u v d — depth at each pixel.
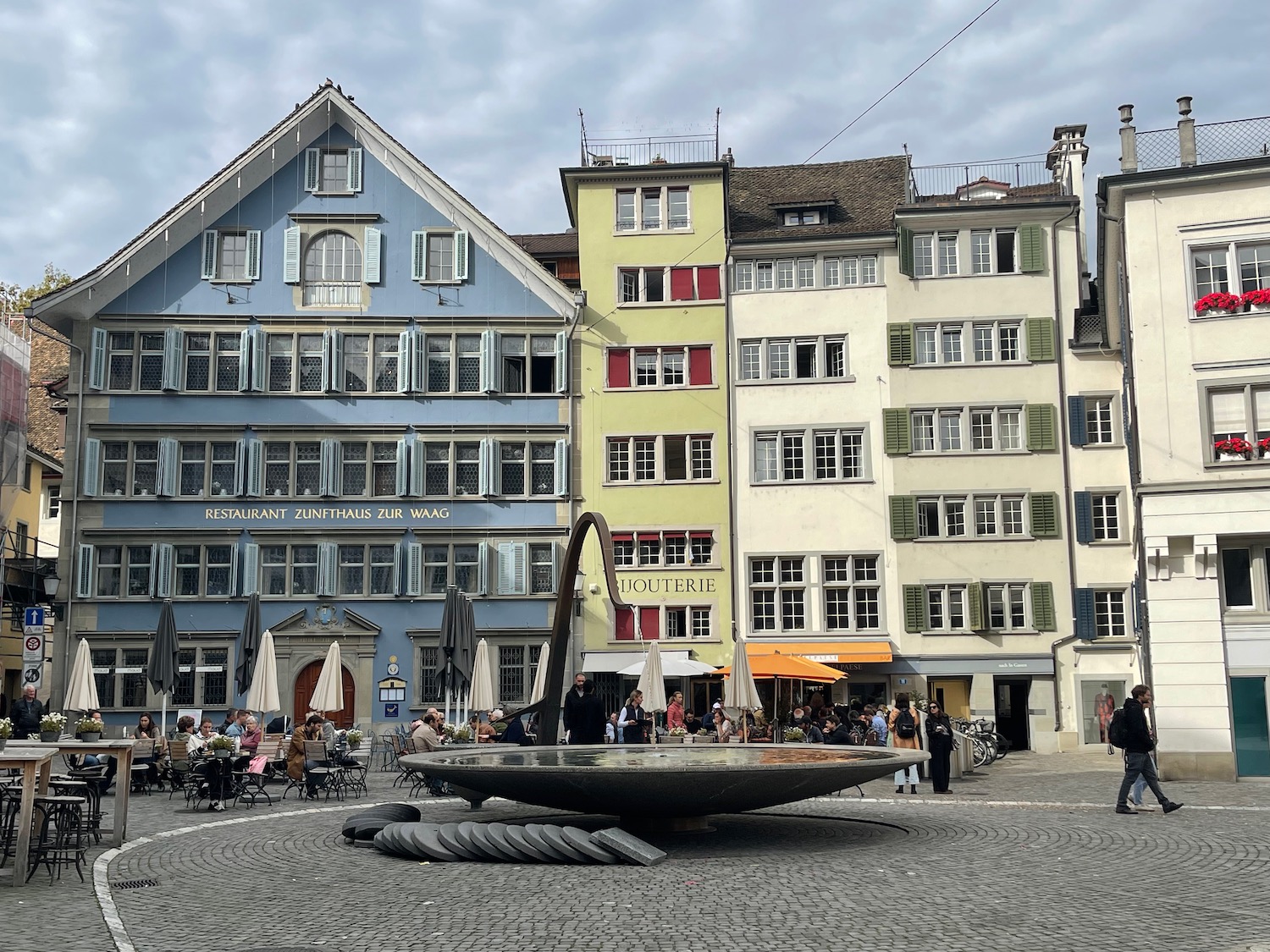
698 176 43.19
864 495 41.16
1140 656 34.16
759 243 42.38
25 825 13.02
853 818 18.81
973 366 41.41
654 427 42.00
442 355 42.31
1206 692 26.78
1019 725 40.62
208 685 40.38
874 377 41.69
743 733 28.39
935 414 41.44
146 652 40.41
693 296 42.72
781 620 40.84
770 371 42.22
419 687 40.50
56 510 50.88
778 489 41.44
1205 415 27.70
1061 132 45.53
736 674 27.92
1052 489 40.66
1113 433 40.88
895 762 15.09
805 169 47.41
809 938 9.93
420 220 42.88
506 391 42.31
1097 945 9.62
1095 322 41.75
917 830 17.02
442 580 41.09
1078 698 39.34
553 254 47.00
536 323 42.47
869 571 40.91
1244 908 11.10
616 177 43.28
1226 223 28.28
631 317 42.59
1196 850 14.76
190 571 40.88
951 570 40.47
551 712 21.20
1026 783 26.64
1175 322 28.27
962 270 41.91
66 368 53.62
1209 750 26.59
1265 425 27.47
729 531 41.28
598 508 41.50
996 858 14.16
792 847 15.20
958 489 40.91
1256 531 26.80
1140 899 11.56
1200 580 27.11
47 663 48.59
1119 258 32.09
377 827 16.19
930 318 41.72
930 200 45.91
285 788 25.28
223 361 41.97
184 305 41.97
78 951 9.76
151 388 41.62
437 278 42.66
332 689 29.92
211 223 42.41
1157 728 26.95
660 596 41.03
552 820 18.42
